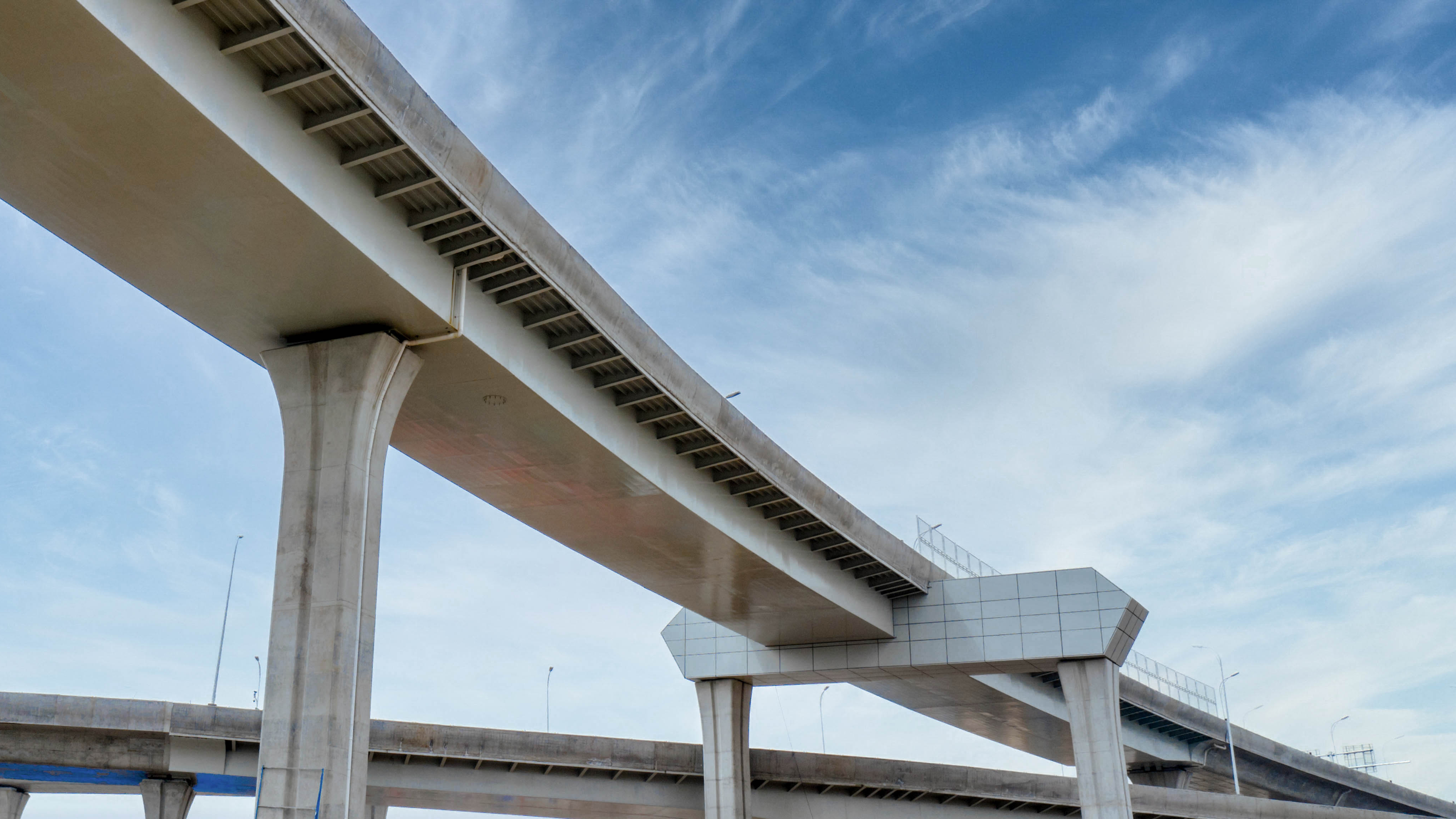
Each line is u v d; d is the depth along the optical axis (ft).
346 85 72.38
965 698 223.92
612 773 192.54
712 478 139.33
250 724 158.40
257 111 71.15
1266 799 237.66
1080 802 196.44
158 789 157.48
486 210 87.51
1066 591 178.81
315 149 76.69
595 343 107.76
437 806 196.24
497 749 179.73
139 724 151.74
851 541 162.30
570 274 99.45
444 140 81.25
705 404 125.18
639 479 123.95
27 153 69.67
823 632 187.01
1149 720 282.56
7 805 173.58
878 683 205.46
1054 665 181.88
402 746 172.76
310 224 77.25
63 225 77.61
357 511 88.17
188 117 66.39
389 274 84.07
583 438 113.29
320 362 91.45
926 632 186.09
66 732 152.76
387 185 83.05
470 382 101.45
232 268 82.79
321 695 83.25
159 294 86.74
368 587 88.28
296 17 67.21
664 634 205.98
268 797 81.30
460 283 92.27
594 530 140.05
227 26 67.92
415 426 110.42
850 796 207.51
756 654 197.67
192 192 73.51
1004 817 217.36
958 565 199.52
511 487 126.52
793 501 146.92
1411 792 359.66
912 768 207.00
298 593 85.71
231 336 93.25
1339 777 331.77
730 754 196.03
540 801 190.80
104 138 68.03
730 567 153.38
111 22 59.98
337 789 82.17
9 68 61.93
